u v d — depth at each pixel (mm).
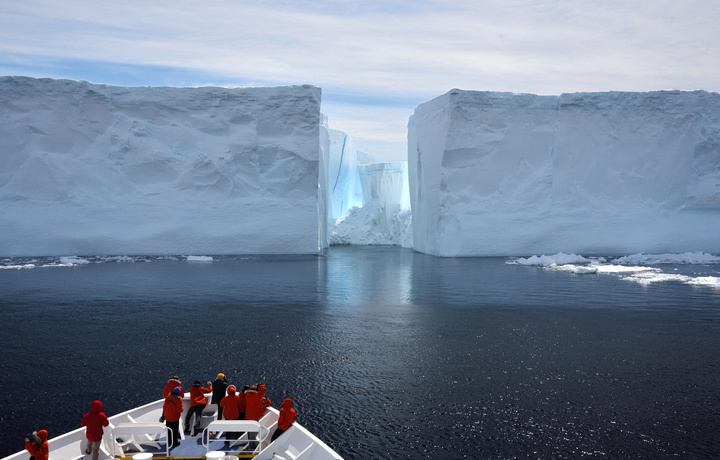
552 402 13031
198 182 50594
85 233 46812
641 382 14336
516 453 10672
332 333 19031
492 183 50375
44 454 9148
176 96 52344
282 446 10078
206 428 10211
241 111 52250
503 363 15828
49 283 29984
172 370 15094
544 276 34062
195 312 22328
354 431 11578
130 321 20672
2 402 12922
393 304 24266
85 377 14539
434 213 51688
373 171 71875
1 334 18781
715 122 52094
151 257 44938
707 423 11922
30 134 49781
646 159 51594
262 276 33438
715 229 50062
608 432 11523
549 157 51375
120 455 10062
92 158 50094
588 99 50969
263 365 15547
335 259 45594
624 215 50312
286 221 50188
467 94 49062
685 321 21109
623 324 20562
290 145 51812
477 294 27094
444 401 13086
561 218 49656
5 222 46031
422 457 10539
